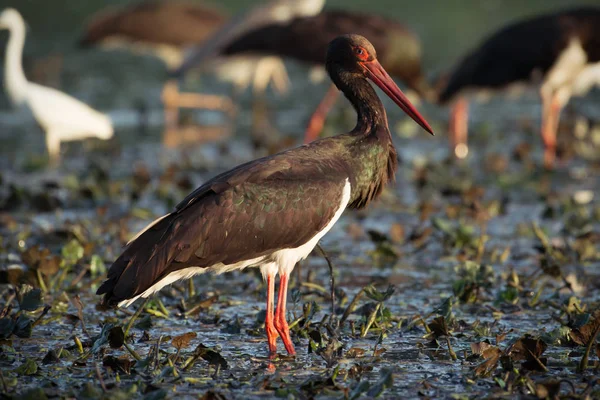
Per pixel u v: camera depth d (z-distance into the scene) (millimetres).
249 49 20703
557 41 17859
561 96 18375
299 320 8953
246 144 21094
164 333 8945
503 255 11547
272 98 27625
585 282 10422
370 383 7504
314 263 11711
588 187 16312
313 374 7816
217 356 7879
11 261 11359
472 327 8938
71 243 10680
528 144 18688
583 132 18984
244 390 7410
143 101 25422
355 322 9117
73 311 9602
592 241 11922
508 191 16016
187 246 7949
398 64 19344
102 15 25781
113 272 7898
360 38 9555
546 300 9648
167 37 25297
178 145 21047
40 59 29719
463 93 19141
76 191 15188
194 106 26125
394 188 16250
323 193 8531
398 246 12484
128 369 7762
